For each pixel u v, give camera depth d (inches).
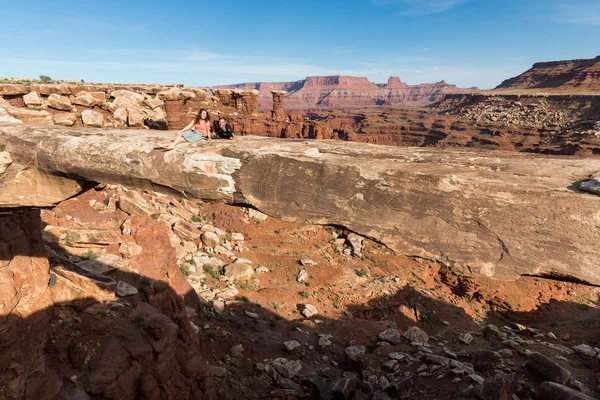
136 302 527.5
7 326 358.0
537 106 6850.4
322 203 212.5
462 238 181.2
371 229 201.5
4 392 353.4
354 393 623.8
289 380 671.1
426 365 751.1
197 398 514.9
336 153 231.8
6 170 292.2
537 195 165.9
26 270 390.0
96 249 618.5
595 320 1197.7
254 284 976.3
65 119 912.3
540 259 166.6
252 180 229.5
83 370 415.2
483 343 949.8
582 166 196.4
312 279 1063.6
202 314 768.3
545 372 660.7
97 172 275.9
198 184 239.3
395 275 1184.2
